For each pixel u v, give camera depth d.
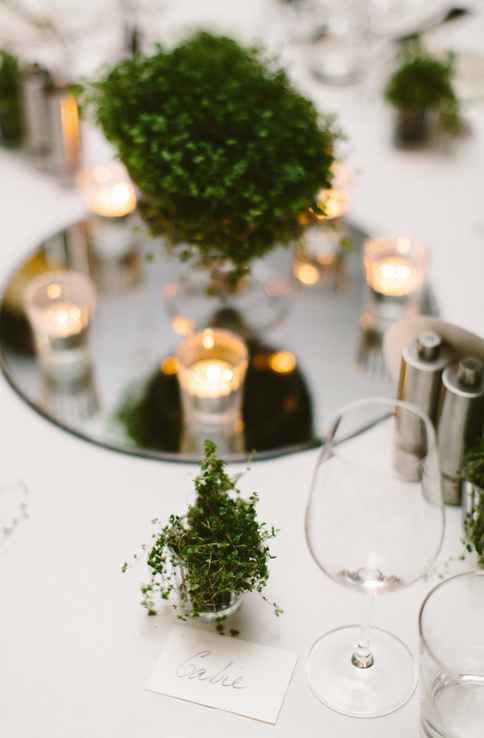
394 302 1.41
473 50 1.80
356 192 1.60
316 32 1.87
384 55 1.83
